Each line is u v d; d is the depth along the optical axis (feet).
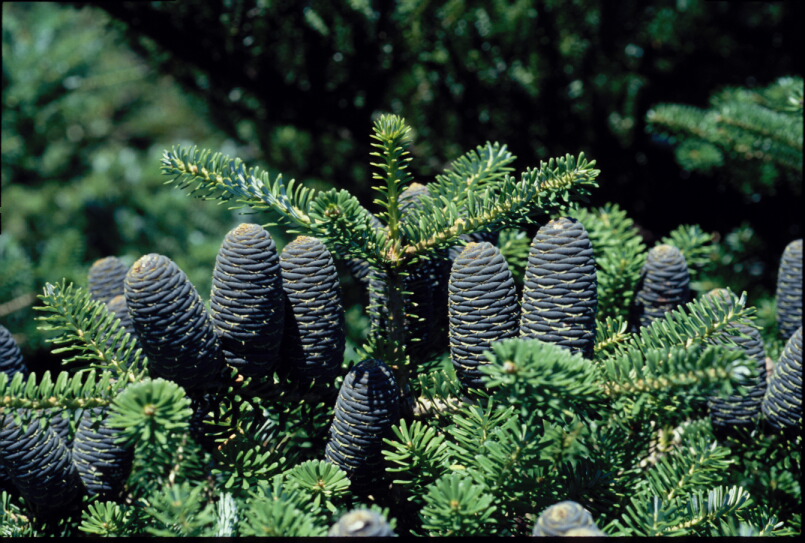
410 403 2.96
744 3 5.23
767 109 4.34
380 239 2.89
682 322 2.86
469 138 5.21
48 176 9.20
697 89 5.41
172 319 2.77
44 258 7.06
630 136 5.17
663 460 2.97
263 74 4.82
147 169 10.21
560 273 2.81
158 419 2.63
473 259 2.83
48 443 2.82
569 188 2.88
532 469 2.81
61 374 2.79
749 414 3.03
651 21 5.16
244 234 2.84
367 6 4.59
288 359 2.94
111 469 2.89
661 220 4.92
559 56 5.08
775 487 3.03
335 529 2.59
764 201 4.88
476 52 4.99
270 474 2.90
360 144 5.36
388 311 2.97
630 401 2.86
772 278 4.61
